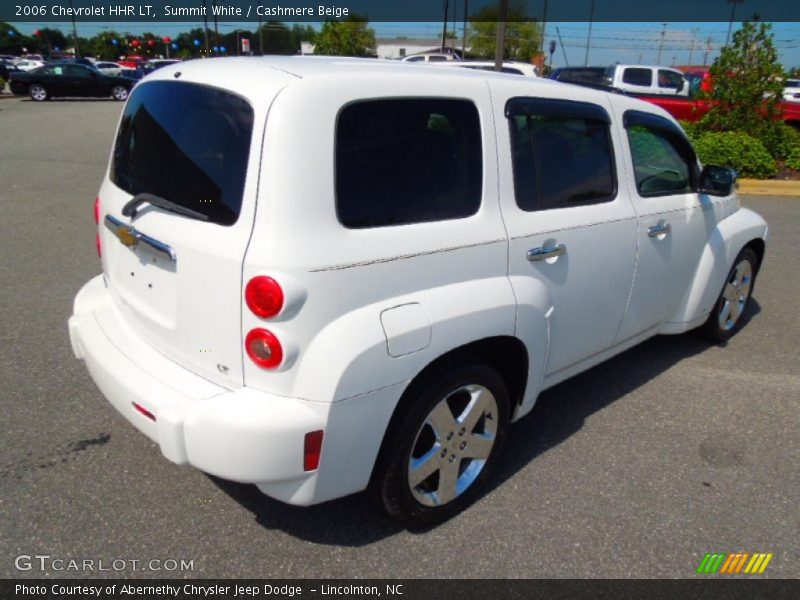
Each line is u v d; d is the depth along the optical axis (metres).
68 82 27.02
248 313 2.15
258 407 2.18
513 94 2.84
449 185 2.55
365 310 2.26
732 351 4.79
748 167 10.88
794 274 6.63
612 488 3.12
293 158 2.11
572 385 4.17
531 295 2.83
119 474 3.02
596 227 3.20
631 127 3.55
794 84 24.09
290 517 2.80
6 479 2.94
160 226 2.40
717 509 2.99
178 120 2.47
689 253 4.07
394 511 2.62
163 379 2.41
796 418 3.84
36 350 4.18
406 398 2.49
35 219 7.41
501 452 3.22
